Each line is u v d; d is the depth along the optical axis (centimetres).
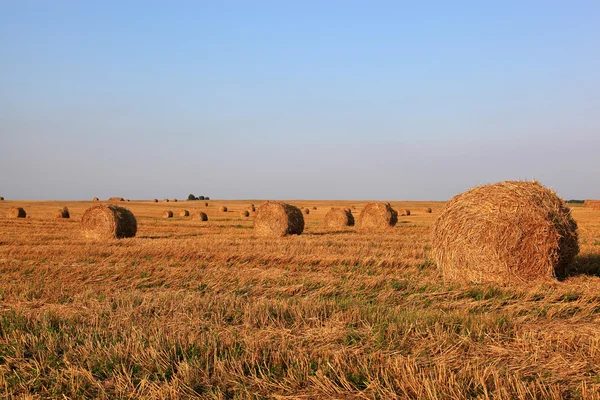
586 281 1220
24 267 1492
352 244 2031
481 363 652
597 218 4000
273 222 2650
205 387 625
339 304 951
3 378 654
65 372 669
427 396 566
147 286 1248
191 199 14012
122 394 613
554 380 600
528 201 1242
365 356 677
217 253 1698
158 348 723
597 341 697
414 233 2789
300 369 653
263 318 873
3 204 8962
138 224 3944
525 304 980
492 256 1250
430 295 1082
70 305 1025
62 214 4806
